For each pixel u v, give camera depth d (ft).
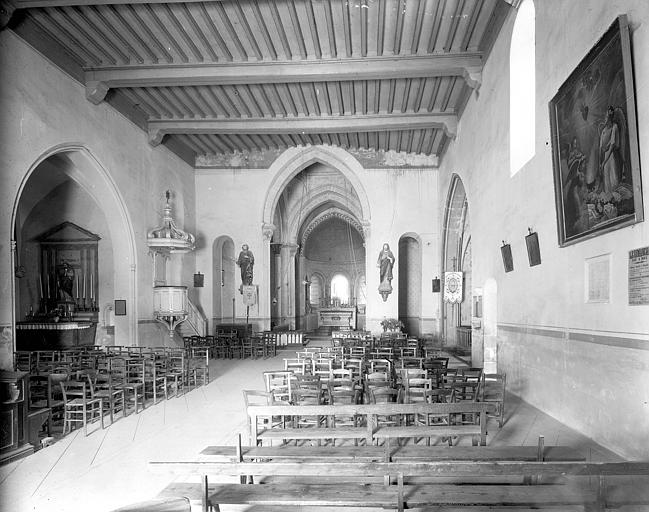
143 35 40.32
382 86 50.19
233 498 15.34
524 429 24.39
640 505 14.66
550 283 27.02
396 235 72.95
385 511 15.65
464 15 37.68
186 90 51.37
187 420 29.32
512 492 15.49
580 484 16.20
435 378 29.48
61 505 17.47
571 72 23.07
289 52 43.21
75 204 61.16
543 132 28.14
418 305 81.61
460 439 23.22
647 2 17.21
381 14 37.06
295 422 23.38
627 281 18.83
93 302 60.44
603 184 20.13
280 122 59.36
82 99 44.62
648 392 17.43
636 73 17.85
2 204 33.88
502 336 37.11
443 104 55.16
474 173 47.21
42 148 38.73
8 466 21.47
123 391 30.68
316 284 128.98
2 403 22.35
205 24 38.78
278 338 72.33
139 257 55.47
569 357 24.45
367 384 24.68
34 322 53.16
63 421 28.63
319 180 90.99
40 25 37.81
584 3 22.47
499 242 37.91
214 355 60.64
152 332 57.47
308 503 15.19
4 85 34.40
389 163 73.41
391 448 18.51
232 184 74.38
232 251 79.15
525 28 33.35
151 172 59.77
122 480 19.76
